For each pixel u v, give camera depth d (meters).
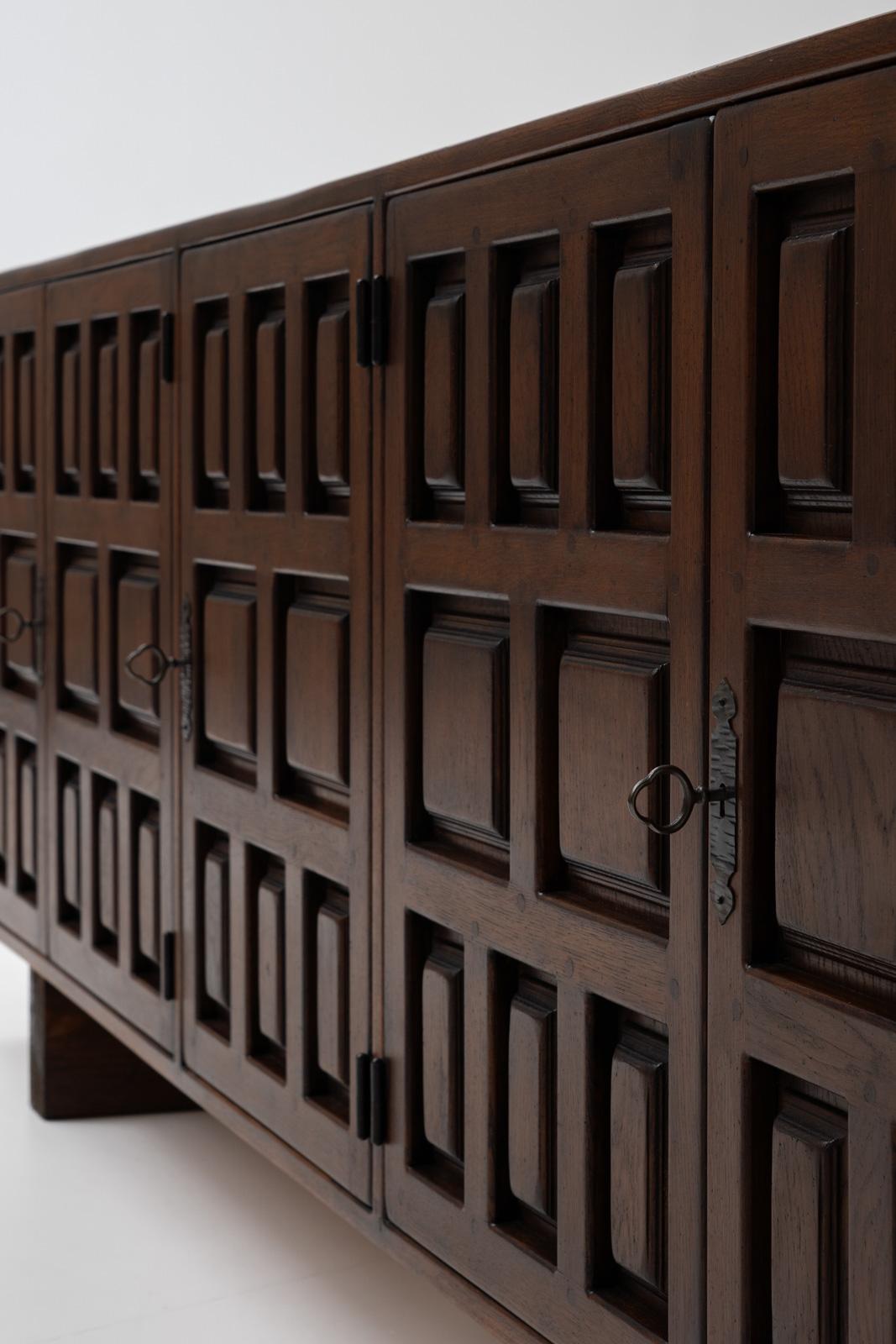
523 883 1.83
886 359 1.31
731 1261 1.52
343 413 2.18
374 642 2.12
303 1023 2.35
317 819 2.29
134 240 2.79
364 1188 2.21
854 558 1.35
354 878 2.20
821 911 1.42
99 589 3.02
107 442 2.95
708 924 1.54
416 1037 2.10
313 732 2.29
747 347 1.46
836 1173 1.43
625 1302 1.71
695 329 1.52
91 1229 2.82
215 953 2.63
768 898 1.50
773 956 1.50
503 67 3.17
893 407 1.31
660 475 1.60
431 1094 2.05
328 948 2.28
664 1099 1.64
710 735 1.52
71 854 3.21
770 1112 1.51
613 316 1.64
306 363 2.26
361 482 2.13
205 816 2.64
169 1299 2.56
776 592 1.44
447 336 1.93
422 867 2.03
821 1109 1.45
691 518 1.54
